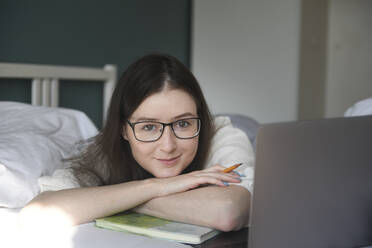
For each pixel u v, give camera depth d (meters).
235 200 0.88
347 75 4.13
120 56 2.71
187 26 3.41
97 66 2.54
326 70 3.92
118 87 1.08
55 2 2.25
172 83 1.00
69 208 0.93
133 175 1.17
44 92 2.05
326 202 0.77
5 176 1.17
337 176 0.78
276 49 3.31
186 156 1.04
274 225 0.71
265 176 0.69
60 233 0.90
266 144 0.68
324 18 3.77
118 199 0.94
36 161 1.29
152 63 1.02
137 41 2.85
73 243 0.84
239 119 2.14
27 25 2.11
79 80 2.36
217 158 1.17
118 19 2.68
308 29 3.40
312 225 0.76
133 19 2.81
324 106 3.91
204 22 3.46
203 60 3.48
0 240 0.91
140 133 1.03
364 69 4.23
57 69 2.10
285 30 3.27
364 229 0.83
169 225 0.90
